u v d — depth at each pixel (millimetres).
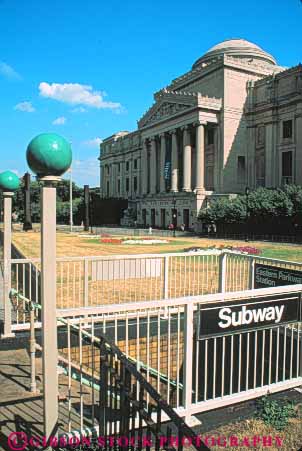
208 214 64375
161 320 9016
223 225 63344
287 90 70812
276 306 5305
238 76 77875
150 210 92188
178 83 90875
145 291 12242
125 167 124688
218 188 77750
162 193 87625
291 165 70188
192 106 77062
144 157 100812
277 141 73312
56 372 3752
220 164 77312
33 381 5566
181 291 12258
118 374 3973
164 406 2766
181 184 87438
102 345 3971
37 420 4750
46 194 3584
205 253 10133
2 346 7355
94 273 9578
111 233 68188
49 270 3633
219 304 4883
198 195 73812
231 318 4992
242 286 11906
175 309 9461
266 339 7762
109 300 11055
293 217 53375
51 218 3617
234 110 77562
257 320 5176
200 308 4777
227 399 5121
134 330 8133
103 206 109000
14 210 120188
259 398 5477
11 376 6016
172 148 86500
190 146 81938
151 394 2916
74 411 5098
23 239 44594
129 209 106312
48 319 3680
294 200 53938
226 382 7344
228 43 91312
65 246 38031
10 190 7891
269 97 73688
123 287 12836
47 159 3402
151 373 6539
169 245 40438
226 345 7484
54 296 3676
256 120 77625
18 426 4594
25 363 6574
